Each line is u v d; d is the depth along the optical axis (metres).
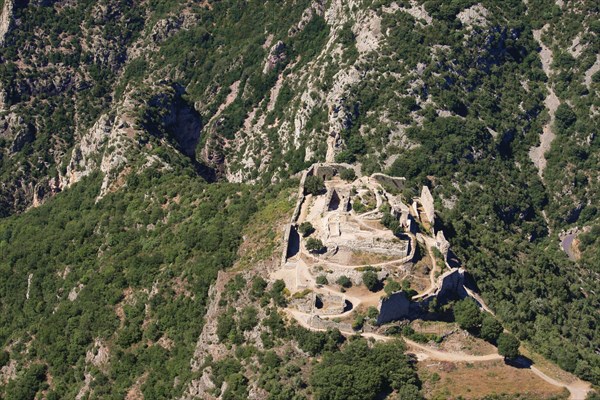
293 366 188.00
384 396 181.12
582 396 186.00
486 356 192.50
